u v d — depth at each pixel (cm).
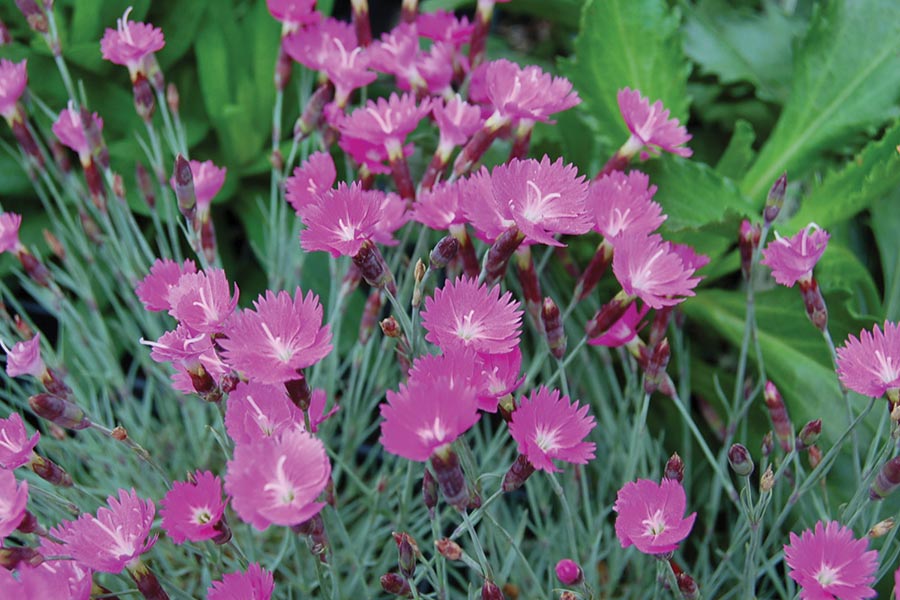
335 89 52
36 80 55
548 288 54
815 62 55
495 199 39
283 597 44
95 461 49
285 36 50
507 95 45
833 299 49
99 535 37
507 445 52
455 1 63
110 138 56
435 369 37
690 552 52
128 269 50
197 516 38
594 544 45
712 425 52
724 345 57
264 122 57
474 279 39
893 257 52
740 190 53
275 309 37
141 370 58
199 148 58
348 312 54
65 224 56
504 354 38
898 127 50
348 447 50
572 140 56
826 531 37
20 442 38
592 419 38
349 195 38
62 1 56
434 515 39
